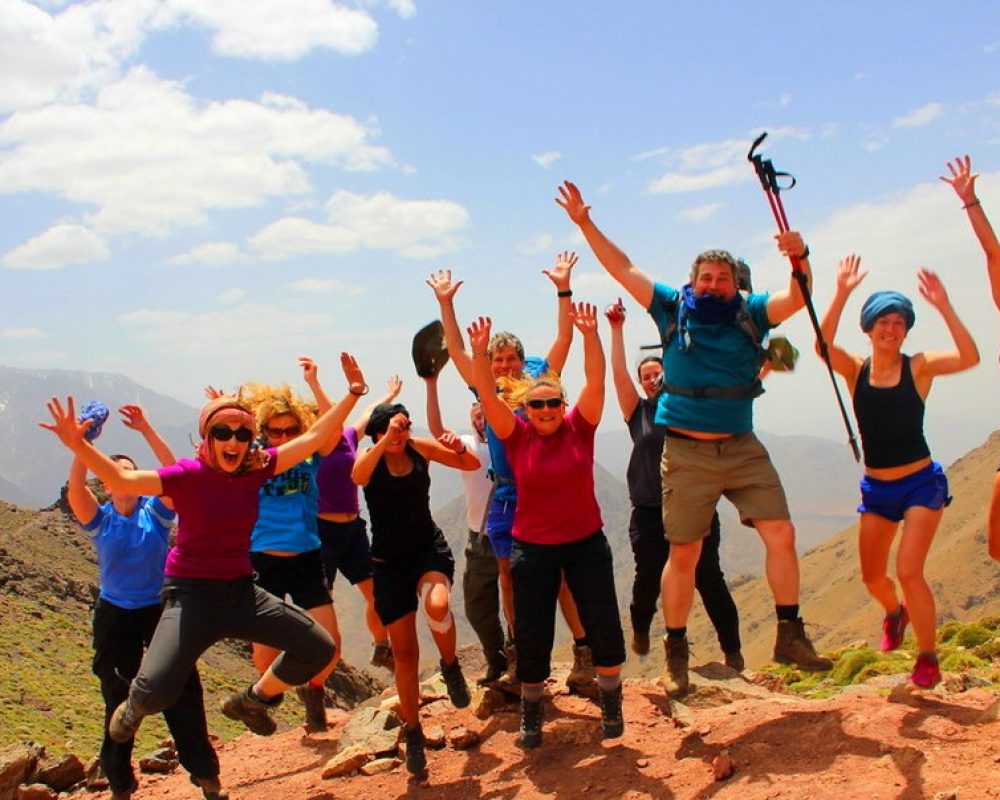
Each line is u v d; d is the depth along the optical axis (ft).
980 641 44.60
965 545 620.08
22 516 355.15
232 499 21.13
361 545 30.76
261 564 26.86
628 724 24.57
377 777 24.70
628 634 235.20
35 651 213.87
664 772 20.95
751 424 22.38
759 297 21.62
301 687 29.50
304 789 24.89
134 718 21.08
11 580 264.93
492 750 24.86
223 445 20.61
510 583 26.81
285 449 21.98
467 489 28.30
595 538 22.97
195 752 23.12
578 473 22.45
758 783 18.79
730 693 25.07
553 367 27.55
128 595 24.31
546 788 21.72
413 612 24.35
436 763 24.84
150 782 28.73
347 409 22.53
